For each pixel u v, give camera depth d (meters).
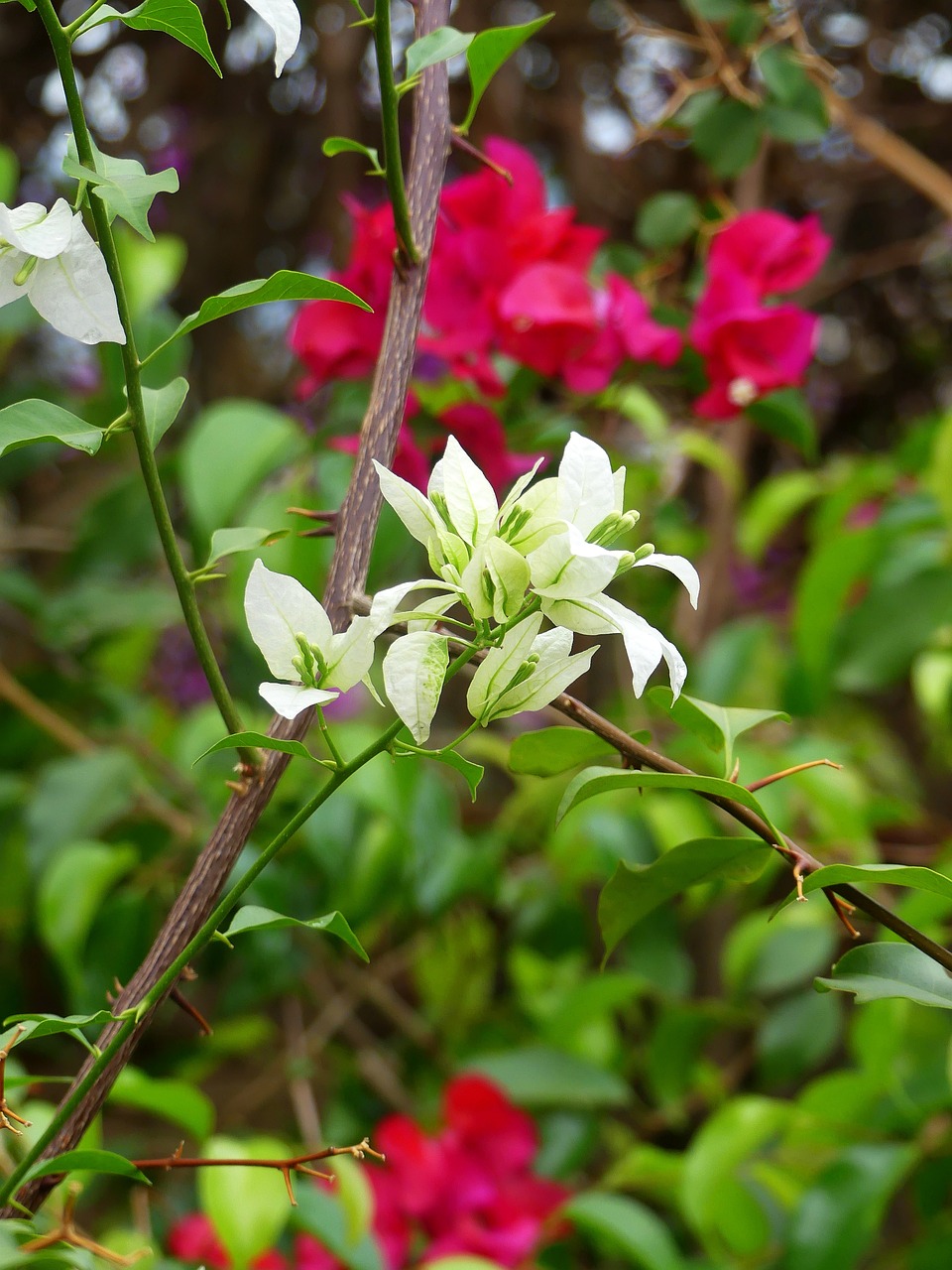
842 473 1.91
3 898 1.72
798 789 1.58
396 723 0.88
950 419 1.48
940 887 0.90
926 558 1.56
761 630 1.69
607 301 1.38
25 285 0.89
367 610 0.95
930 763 2.52
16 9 2.34
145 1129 2.28
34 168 2.44
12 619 2.04
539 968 1.84
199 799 1.64
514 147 1.37
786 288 1.41
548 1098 1.51
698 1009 1.62
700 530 2.02
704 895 1.59
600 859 1.56
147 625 1.74
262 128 2.56
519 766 0.98
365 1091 1.89
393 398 0.98
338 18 2.24
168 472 1.71
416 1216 1.41
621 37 1.61
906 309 2.65
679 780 0.92
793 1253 1.25
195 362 2.65
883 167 2.29
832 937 1.64
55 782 1.53
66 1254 0.92
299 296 0.90
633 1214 1.24
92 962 1.56
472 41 0.99
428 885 1.62
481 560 0.88
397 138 0.97
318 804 0.90
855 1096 1.38
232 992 1.70
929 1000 0.92
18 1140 1.10
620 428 2.04
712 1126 1.29
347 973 1.84
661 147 2.39
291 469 1.82
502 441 1.31
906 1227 1.88
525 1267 1.42
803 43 1.47
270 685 0.88
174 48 2.46
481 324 1.33
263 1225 1.13
